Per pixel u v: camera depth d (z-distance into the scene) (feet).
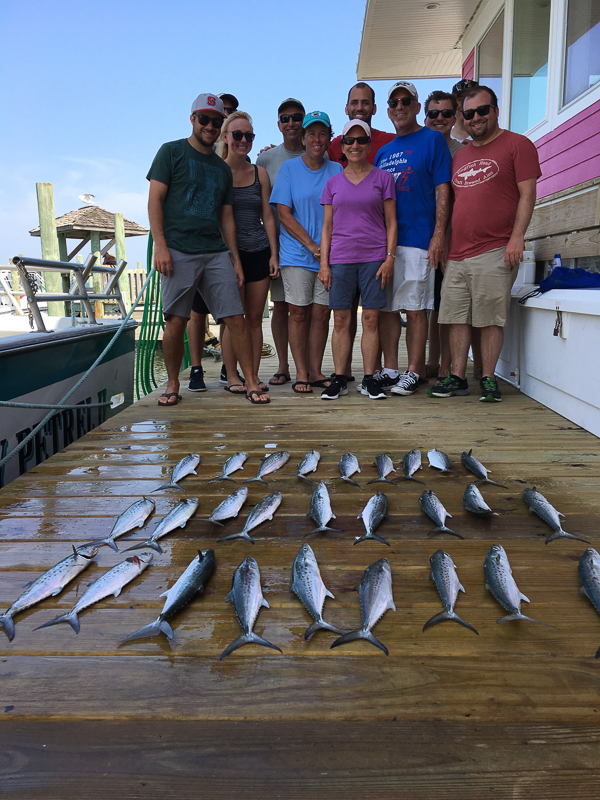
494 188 14.44
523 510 8.88
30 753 4.51
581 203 16.89
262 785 4.21
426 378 19.43
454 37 29.22
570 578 6.93
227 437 13.01
